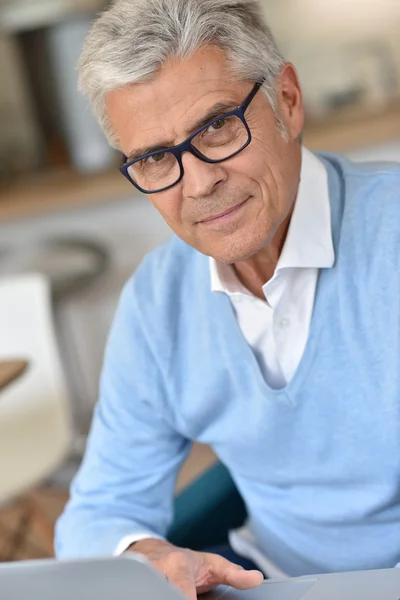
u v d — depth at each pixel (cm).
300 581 98
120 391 138
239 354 123
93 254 358
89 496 138
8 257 371
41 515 262
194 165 102
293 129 112
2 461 247
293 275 116
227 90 101
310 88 426
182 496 164
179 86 99
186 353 130
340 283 115
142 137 102
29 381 257
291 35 430
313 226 115
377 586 91
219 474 167
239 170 103
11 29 371
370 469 118
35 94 400
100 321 380
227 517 164
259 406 122
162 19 97
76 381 373
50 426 255
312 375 117
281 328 119
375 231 114
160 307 131
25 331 258
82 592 69
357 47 418
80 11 350
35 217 363
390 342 112
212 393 128
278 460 126
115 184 352
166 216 109
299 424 120
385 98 402
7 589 71
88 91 106
